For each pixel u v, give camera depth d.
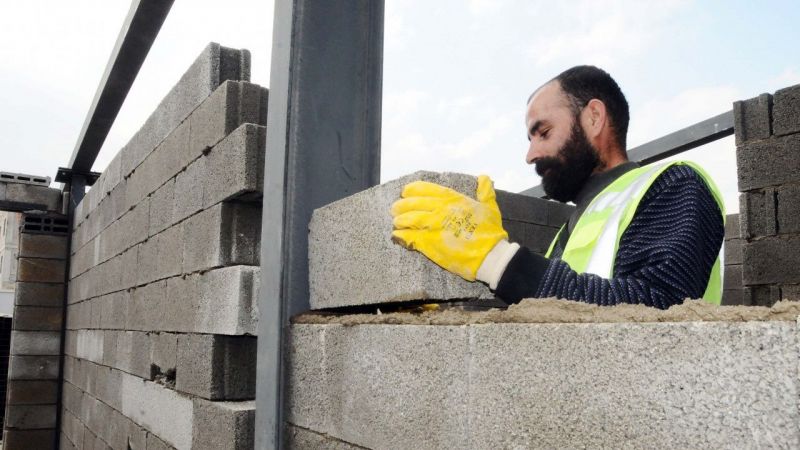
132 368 3.66
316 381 1.78
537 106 1.73
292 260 1.98
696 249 1.27
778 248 4.11
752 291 4.22
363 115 2.17
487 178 1.51
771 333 0.79
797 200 4.05
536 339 1.10
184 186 3.01
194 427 2.59
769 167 4.20
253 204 2.61
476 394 1.21
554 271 1.27
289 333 1.94
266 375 1.99
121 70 4.25
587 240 1.46
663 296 1.22
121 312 4.06
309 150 2.05
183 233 2.97
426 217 1.36
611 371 0.97
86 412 4.98
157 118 3.54
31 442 6.11
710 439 0.84
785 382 0.78
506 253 1.32
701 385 0.86
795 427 0.76
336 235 1.80
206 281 2.65
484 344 1.21
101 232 4.91
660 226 1.33
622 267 1.33
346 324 1.65
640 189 1.39
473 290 1.47
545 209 6.62
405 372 1.41
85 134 5.42
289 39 2.07
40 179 6.62
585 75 1.68
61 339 6.37
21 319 6.25
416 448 1.36
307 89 2.08
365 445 1.53
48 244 6.45
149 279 3.47
